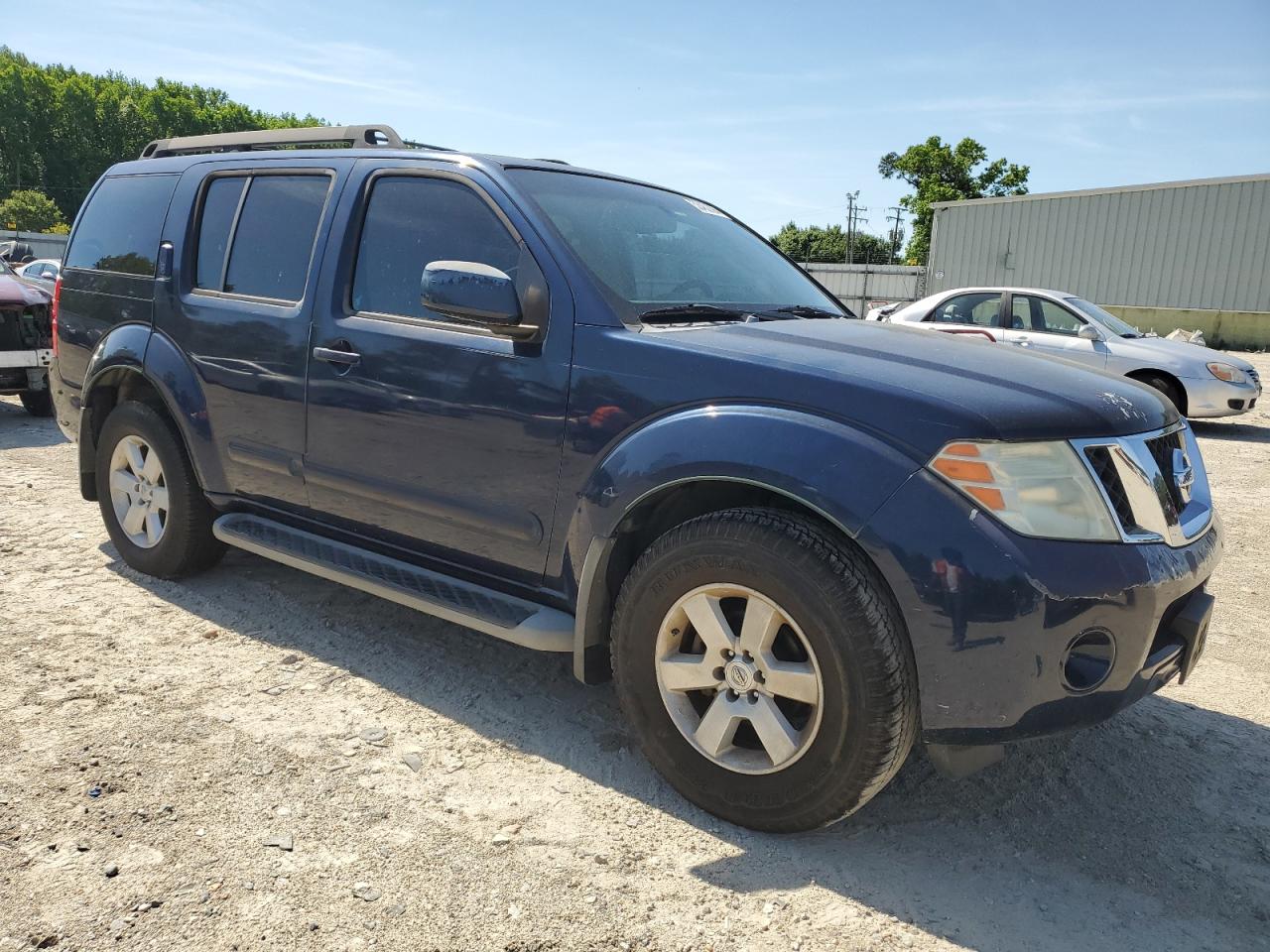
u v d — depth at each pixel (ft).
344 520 11.24
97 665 10.88
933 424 7.39
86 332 14.06
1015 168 186.70
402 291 10.57
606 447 8.76
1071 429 7.55
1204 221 87.30
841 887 7.57
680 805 8.63
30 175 349.00
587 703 10.62
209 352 12.21
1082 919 7.29
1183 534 8.07
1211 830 8.62
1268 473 26.37
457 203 10.35
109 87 382.42
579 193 10.81
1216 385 31.94
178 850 7.53
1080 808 8.91
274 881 7.23
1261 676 12.22
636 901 7.26
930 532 7.19
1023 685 7.15
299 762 9.00
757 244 13.06
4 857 7.32
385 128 11.92
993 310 35.53
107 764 8.76
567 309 9.18
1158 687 8.02
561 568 9.24
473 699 10.55
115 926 6.63
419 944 6.64
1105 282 93.56
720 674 8.19
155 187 13.70
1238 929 7.24
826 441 7.59
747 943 6.86
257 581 13.89
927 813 8.73
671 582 8.29
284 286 11.66
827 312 11.68
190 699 10.17
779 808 7.93
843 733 7.45
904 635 7.38
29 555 14.69
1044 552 7.14
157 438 12.99
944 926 7.14
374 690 10.64
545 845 7.91
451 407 9.78
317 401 11.02
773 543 7.61
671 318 9.50
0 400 31.65
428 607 9.88
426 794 8.57
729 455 7.88
